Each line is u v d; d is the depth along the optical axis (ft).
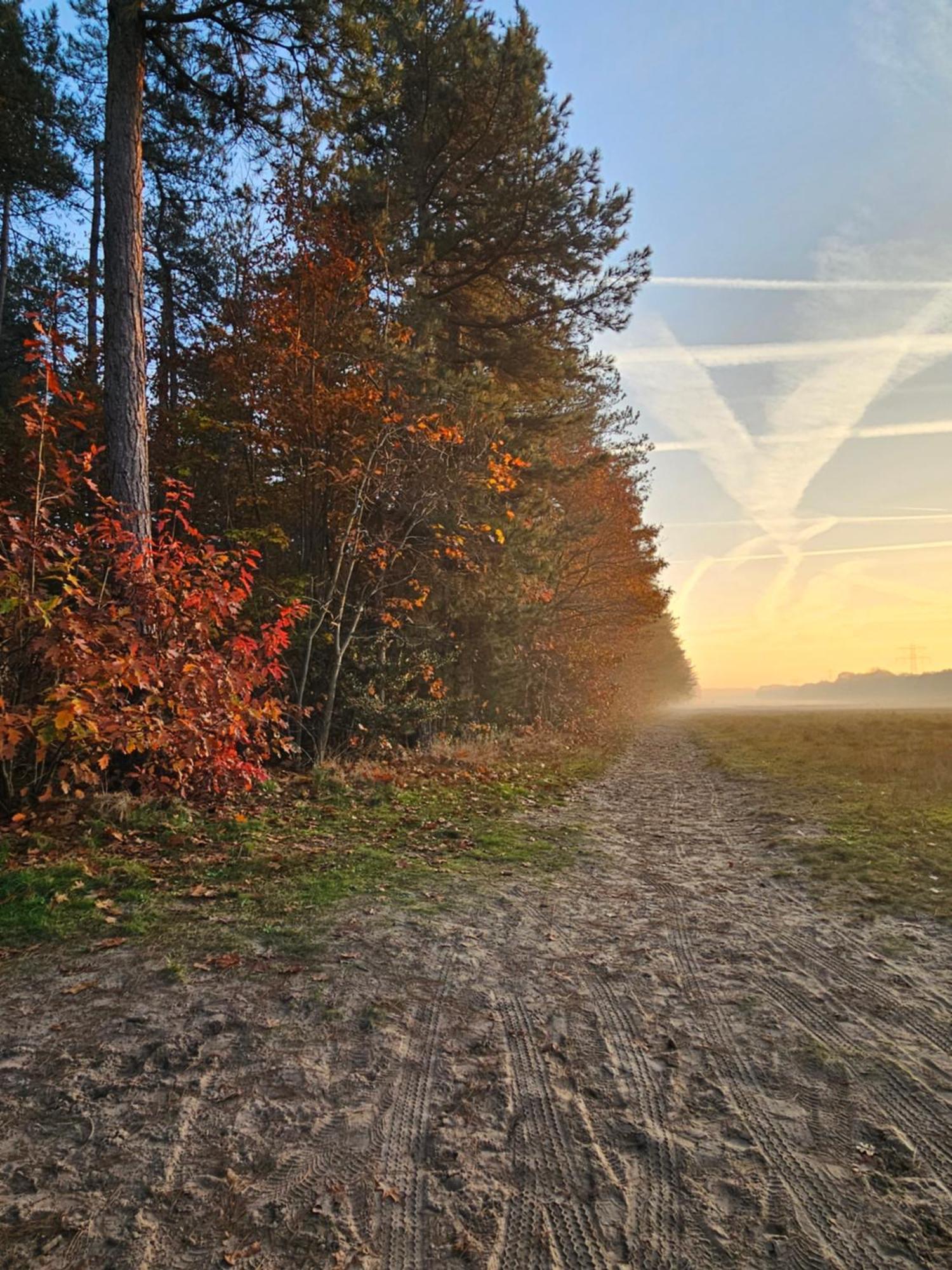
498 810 30.99
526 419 55.62
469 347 55.93
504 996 13.16
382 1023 11.98
